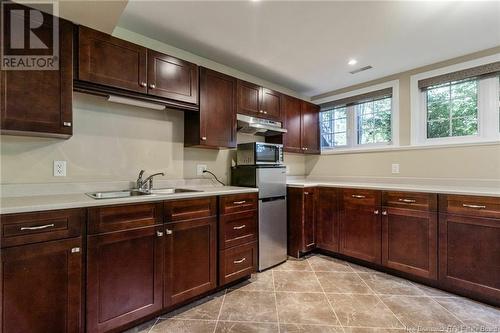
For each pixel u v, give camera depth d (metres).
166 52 2.44
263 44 2.43
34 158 1.78
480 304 1.97
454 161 2.65
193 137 2.49
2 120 1.42
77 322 1.43
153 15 1.96
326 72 3.12
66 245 1.40
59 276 1.38
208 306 1.97
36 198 1.60
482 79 2.54
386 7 1.85
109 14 1.70
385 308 1.92
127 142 2.23
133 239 1.66
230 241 2.27
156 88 2.08
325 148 3.92
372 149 3.31
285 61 2.81
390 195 2.52
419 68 2.94
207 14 1.95
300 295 2.14
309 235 3.06
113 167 2.14
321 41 2.37
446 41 2.35
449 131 2.76
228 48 2.52
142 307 1.70
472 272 2.03
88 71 1.74
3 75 1.42
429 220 2.26
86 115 2.01
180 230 1.91
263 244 2.68
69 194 1.85
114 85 1.85
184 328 1.69
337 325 1.71
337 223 2.96
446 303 1.99
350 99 3.59
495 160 2.41
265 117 3.04
